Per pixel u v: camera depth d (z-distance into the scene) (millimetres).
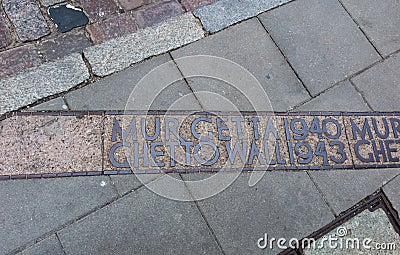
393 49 2836
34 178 2264
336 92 2664
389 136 2594
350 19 2898
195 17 2766
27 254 2127
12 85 2443
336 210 2375
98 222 2217
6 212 2178
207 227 2262
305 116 2578
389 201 2434
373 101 2672
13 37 2598
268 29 2799
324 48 2781
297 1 2912
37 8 2688
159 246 2205
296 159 2459
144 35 2666
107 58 2576
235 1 2848
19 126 2361
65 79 2494
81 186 2275
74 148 2352
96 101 2467
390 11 2949
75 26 2678
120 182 2305
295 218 2328
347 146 2531
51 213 2205
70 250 2156
